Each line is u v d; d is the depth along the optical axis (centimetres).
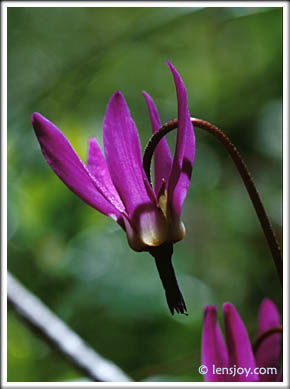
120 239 30
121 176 17
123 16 51
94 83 47
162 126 17
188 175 17
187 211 40
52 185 27
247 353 19
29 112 32
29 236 26
